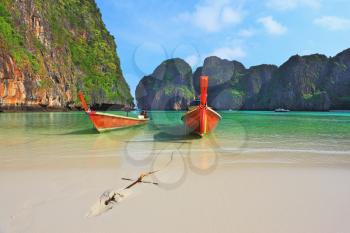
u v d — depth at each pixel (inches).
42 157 289.9
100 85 3336.6
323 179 210.2
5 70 1900.8
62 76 2687.0
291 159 284.2
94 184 193.2
